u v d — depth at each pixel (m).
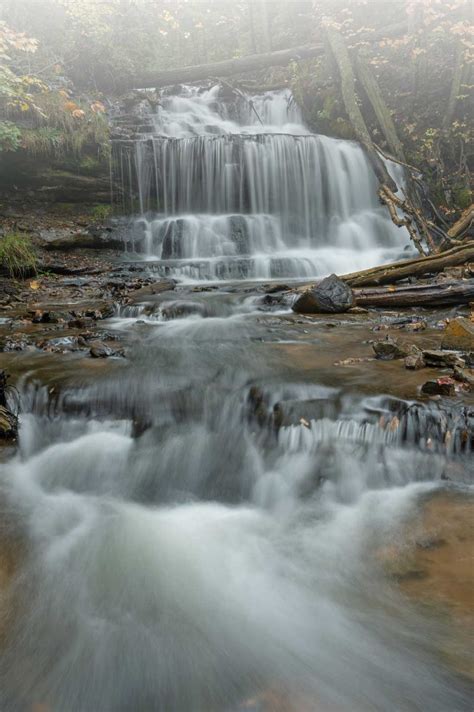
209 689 2.10
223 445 4.11
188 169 12.94
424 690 2.04
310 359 5.32
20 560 2.91
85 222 11.94
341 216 13.09
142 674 2.17
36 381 4.80
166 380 4.80
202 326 6.93
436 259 8.59
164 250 11.89
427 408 3.83
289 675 2.15
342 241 12.70
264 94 16.78
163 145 12.84
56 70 14.16
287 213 13.01
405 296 7.66
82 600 2.60
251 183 12.98
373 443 3.80
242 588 2.69
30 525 3.26
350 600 2.55
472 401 3.93
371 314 7.38
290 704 2.01
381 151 12.96
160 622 2.45
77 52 14.96
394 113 13.88
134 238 11.88
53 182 11.94
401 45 13.98
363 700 2.01
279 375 4.81
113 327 7.02
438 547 2.87
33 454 4.20
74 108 12.29
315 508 3.46
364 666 2.17
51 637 2.36
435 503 3.31
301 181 12.98
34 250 10.75
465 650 2.19
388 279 8.42
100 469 4.02
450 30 12.80
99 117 12.66
